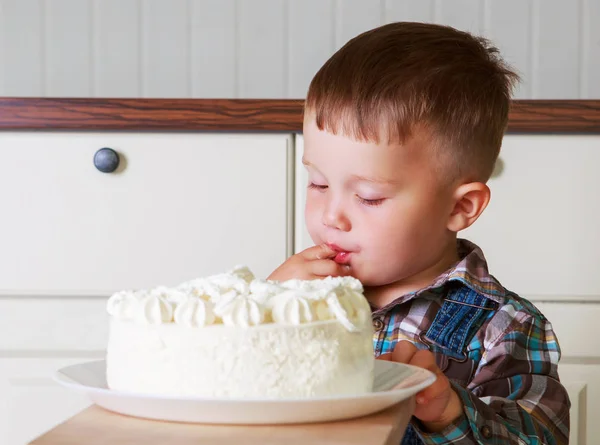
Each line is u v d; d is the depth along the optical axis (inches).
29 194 50.4
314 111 39.1
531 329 40.1
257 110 49.4
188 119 49.4
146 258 50.7
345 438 18.2
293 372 21.4
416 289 41.7
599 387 52.0
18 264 50.8
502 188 50.6
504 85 44.1
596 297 51.2
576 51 76.5
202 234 50.5
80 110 49.4
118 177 50.4
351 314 22.9
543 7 76.4
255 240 50.5
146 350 21.7
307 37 76.8
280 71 76.8
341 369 22.1
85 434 18.0
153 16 76.7
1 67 76.5
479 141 41.3
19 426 51.5
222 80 76.9
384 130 38.0
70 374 23.9
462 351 39.7
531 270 51.0
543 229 50.8
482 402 30.8
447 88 39.6
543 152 50.4
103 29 76.7
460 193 40.7
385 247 39.0
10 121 49.4
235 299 21.7
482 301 40.9
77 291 50.9
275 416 19.0
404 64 39.4
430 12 76.5
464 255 43.6
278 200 50.3
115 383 22.5
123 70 76.8
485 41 46.6
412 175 38.9
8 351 51.4
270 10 76.7
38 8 76.4
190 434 18.3
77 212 50.5
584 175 50.6
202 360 21.3
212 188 50.3
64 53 76.6
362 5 76.5
